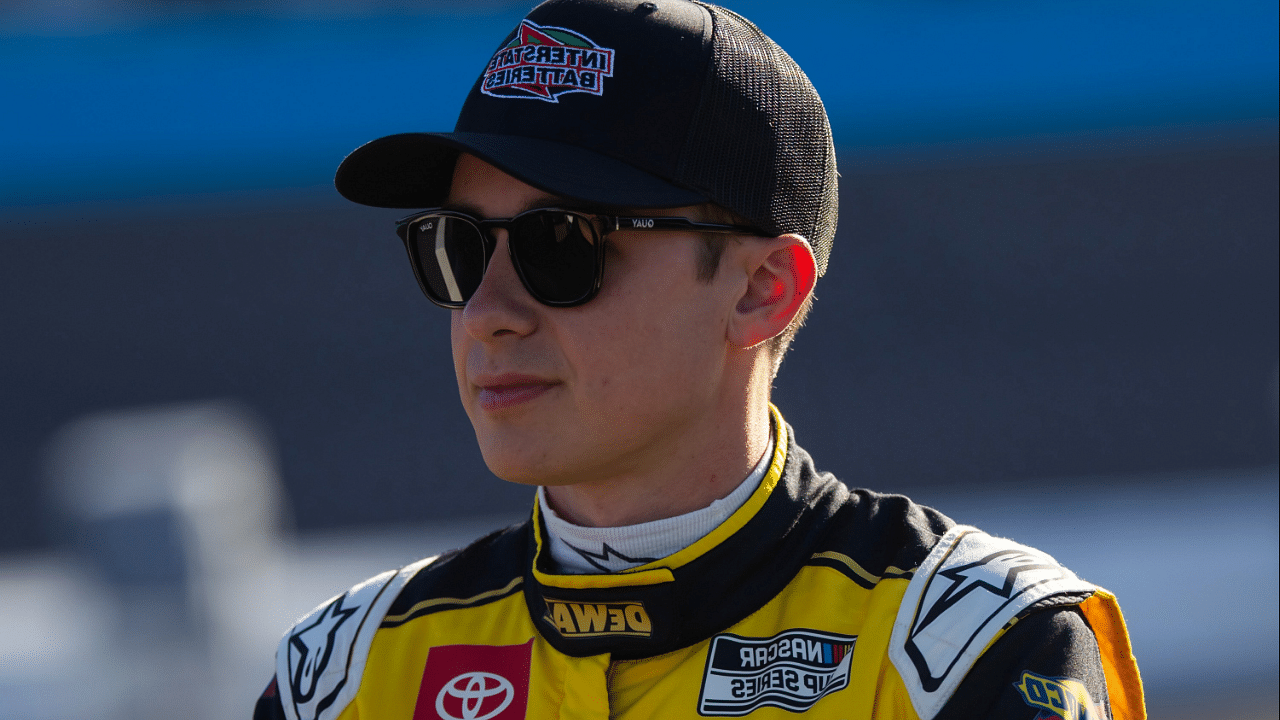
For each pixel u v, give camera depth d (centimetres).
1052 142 2708
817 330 2648
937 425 2491
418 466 2467
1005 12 2533
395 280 2667
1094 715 435
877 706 448
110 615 1633
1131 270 2734
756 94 480
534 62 474
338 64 2397
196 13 2394
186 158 2456
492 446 469
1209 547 1972
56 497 2297
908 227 2738
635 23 473
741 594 478
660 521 483
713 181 464
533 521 534
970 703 436
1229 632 1767
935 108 2569
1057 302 2708
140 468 1720
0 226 2548
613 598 473
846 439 2466
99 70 2392
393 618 537
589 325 454
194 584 1648
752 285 492
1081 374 2569
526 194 460
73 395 2567
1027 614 443
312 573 2088
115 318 2602
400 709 507
